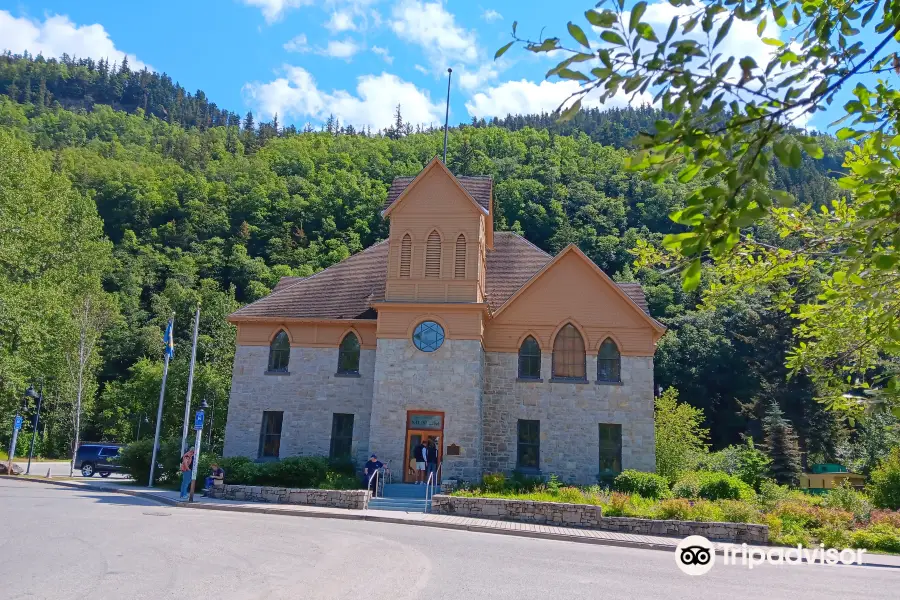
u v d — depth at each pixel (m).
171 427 62.81
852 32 6.29
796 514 24.80
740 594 13.40
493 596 12.05
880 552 21.83
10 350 45.12
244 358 35.81
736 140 5.02
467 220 33.28
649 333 33.31
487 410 33.25
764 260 10.46
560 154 129.38
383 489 29.31
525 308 34.22
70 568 12.88
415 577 13.35
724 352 65.38
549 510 23.89
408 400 31.64
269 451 34.78
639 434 32.28
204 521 20.81
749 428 56.84
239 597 11.10
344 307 36.44
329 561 14.68
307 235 116.62
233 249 106.94
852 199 10.36
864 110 6.14
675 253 9.38
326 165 141.00
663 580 14.52
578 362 33.50
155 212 117.25
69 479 38.09
